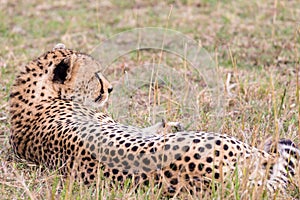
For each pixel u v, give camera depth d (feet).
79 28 72.13
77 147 35.19
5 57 60.90
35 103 40.11
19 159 39.65
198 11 77.87
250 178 31.76
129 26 71.67
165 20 74.13
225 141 32.68
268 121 41.45
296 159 34.65
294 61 59.31
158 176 32.14
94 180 33.53
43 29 71.67
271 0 79.00
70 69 40.78
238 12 76.07
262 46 63.72
